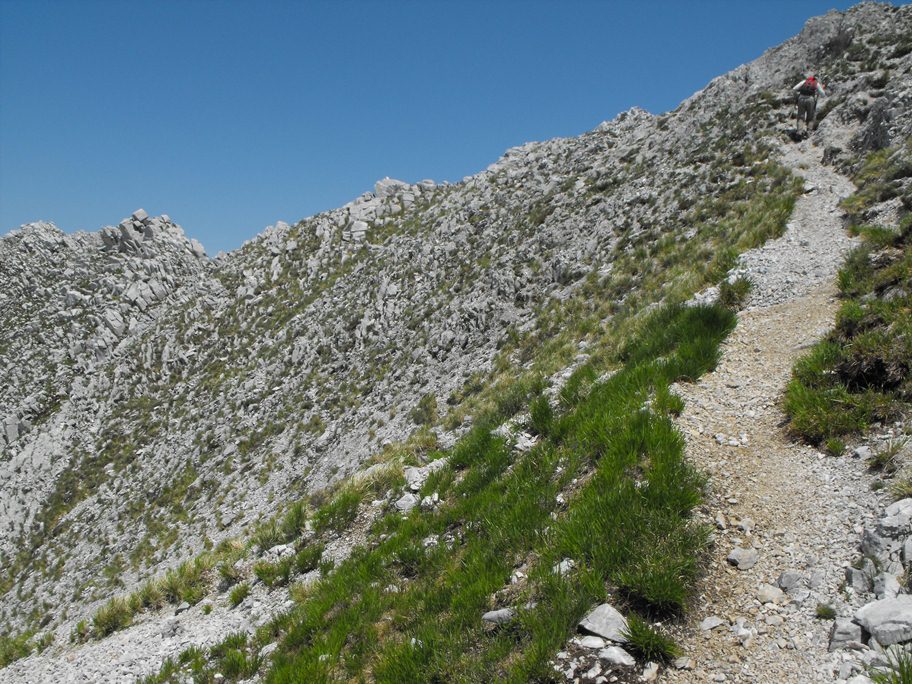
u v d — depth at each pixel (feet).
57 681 36.29
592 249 95.86
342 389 132.16
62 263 297.94
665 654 17.40
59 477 174.50
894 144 58.80
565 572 21.42
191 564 45.37
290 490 103.09
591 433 29.71
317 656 25.03
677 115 122.31
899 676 13.78
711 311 40.01
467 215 167.84
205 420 161.89
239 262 256.73
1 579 145.18
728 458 25.61
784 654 16.44
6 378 225.56
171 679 30.35
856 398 25.75
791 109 87.81
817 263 44.83
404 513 37.45
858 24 93.66
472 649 20.43
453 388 87.92
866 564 18.12
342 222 238.07
